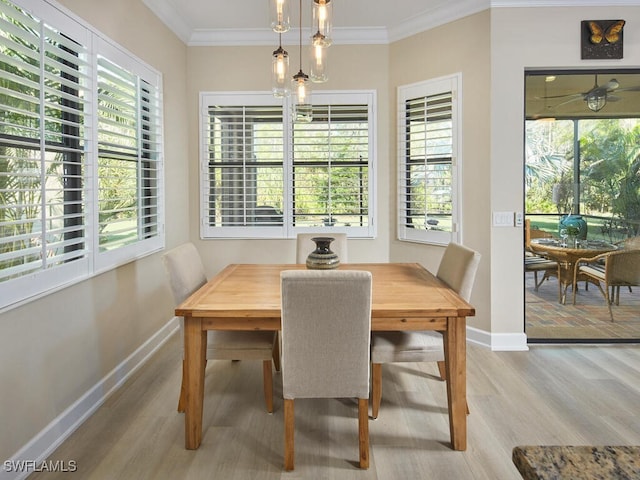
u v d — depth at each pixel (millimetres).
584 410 2473
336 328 1898
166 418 2398
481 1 3377
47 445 2066
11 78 1788
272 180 4164
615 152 3514
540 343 3596
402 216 4035
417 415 2422
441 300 2180
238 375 2986
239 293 2316
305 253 3516
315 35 2215
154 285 3398
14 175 1813
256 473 1927
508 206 3414
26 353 1940
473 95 3486
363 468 1951
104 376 2637
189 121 4160
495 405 2537
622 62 3354
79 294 2369
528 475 585
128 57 2920
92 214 2486
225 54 4109
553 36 3342
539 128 3510
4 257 1759
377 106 4102
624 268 3576
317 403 2584
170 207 3752
